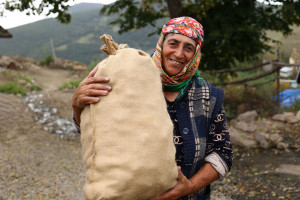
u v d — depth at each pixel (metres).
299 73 4.26
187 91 1.37
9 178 5.04
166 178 1.03
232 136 5.59
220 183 4.18
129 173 0.97
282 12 6.49
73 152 6.57
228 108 7.21
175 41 1.33
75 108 1.24
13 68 24.30
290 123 6.30
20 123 7.84
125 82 1.07
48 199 4.39
